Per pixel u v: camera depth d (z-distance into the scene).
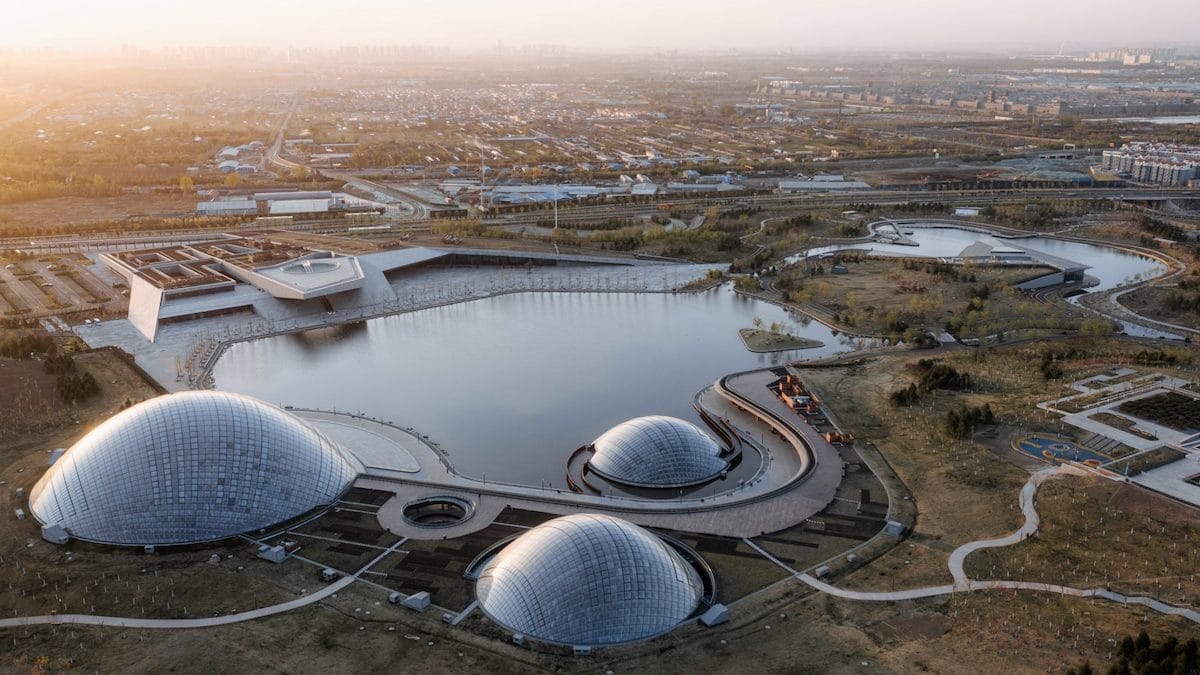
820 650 115.25
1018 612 121.94
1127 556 134.88
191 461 145.25
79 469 146.25
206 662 113.06
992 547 139.12
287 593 128.62
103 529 142.12
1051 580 129.62
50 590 129.00
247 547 141.25
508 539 142.38
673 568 125.31
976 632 117.94
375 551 139.75
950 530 145.12
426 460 177.12
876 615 122.69
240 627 120.44
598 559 120.56
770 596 127.75
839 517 150.25
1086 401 193.88
